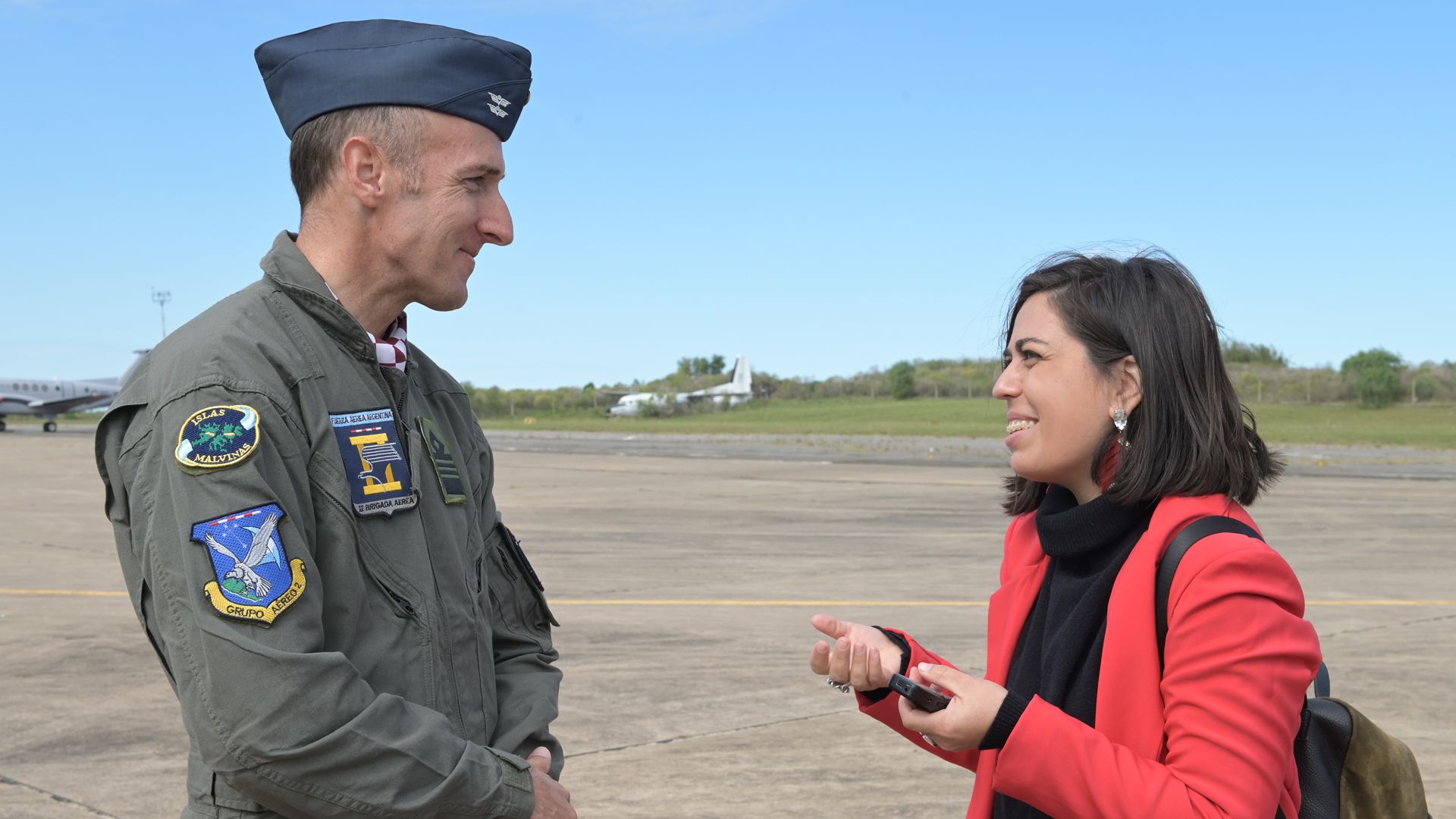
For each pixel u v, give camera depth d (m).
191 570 1.17
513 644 1.65
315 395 1.31
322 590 1.27
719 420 65.44
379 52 1.39
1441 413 55.84
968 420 57.47
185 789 3.73
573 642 6.16
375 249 1.41
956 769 3.98
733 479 19.45
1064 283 1.46
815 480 19.06
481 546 1.54
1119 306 1.38
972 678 1.31
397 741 1.20
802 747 4.23
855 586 8.20
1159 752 1.29
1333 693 5.07
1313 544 10.68
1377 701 4.91
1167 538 1.31
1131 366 1.38
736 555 9.91
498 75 1.45
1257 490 1.37
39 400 58.81
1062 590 1.45
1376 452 30.80
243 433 1.20
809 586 8.20
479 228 1.47
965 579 8.58
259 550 1.17
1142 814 1.19
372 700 1.21
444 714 1.36
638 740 4.32
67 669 5.46
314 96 1.39
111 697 4.91
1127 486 1.33
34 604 7.30
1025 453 1.46
